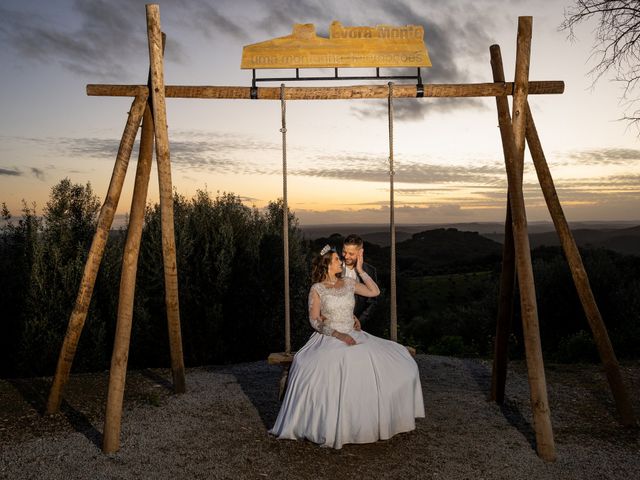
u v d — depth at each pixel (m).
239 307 8.41
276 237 8.69
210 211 8.76
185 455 3.95
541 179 4.84
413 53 5.05
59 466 3.78
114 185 4.76
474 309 15.05
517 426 4.59
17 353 7.41
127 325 4.27
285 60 5.07
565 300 11.41
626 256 14.63
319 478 3.57
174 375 5.52
